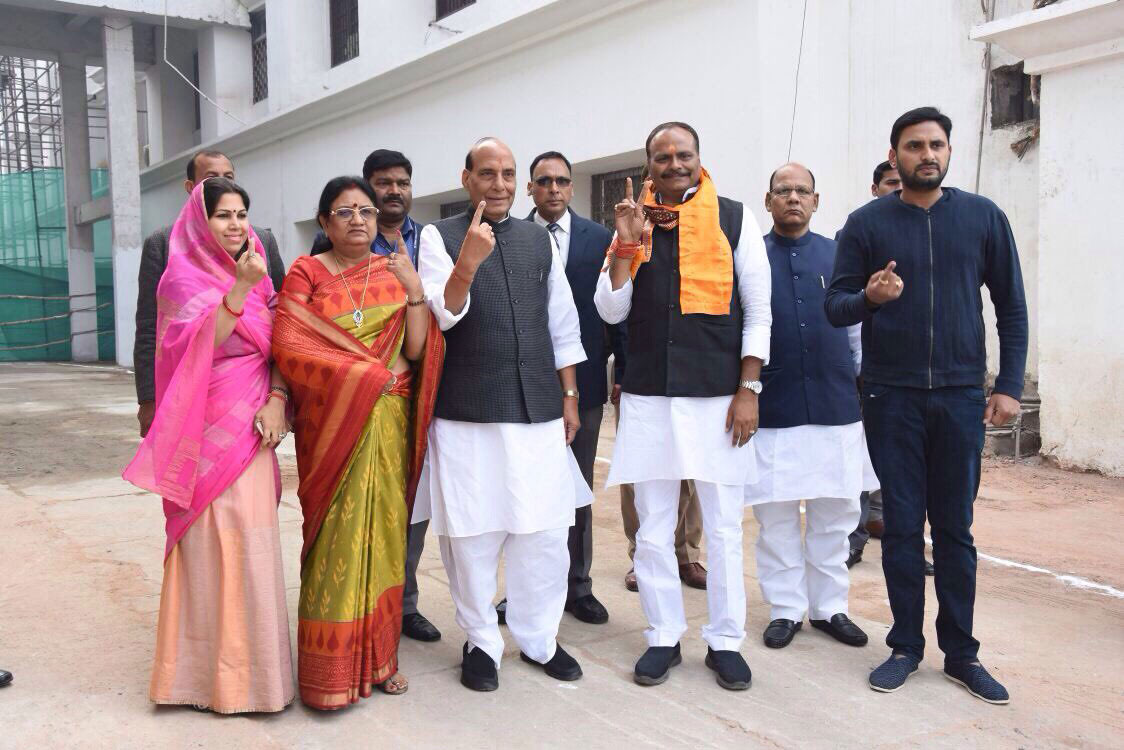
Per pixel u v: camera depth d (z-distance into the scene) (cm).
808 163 789
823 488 356
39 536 507
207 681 290
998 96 726
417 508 345
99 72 2330
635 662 339
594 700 305
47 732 278
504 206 320
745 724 288
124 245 1736
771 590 366
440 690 312
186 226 298
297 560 460
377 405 295
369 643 296
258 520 287
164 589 290
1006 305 311
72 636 359
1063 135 649
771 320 339
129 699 302
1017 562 452
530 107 984
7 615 382
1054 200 658
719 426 320
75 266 1986
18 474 695
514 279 318
